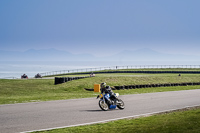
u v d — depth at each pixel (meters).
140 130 8.65
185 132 8.12
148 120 10.76
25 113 13.04
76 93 29.70
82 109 14.64
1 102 18.30
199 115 11.42
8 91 31.03
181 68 86.00
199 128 8.65
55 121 10.99
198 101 18.50
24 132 8.83
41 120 11.20
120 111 13.94
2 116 12.12
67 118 11.73
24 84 37.91
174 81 43.44
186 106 15.73
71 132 8.77
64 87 34.38
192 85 39.97
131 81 39.97
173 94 24.36
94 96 23.95
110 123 10.34
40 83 39.62
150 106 15.86
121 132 8.52
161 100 19.19
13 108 14.87
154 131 8.41
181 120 10.27
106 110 14.23
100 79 39.72
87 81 38.09
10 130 9.21
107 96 14.23
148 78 43.88
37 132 8.82
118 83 37.62
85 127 9.61
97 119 11.52
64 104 16.94
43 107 15.38
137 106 15.90
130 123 10.20
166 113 12.91
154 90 31.42
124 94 25.23
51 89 33.31
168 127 8.90
